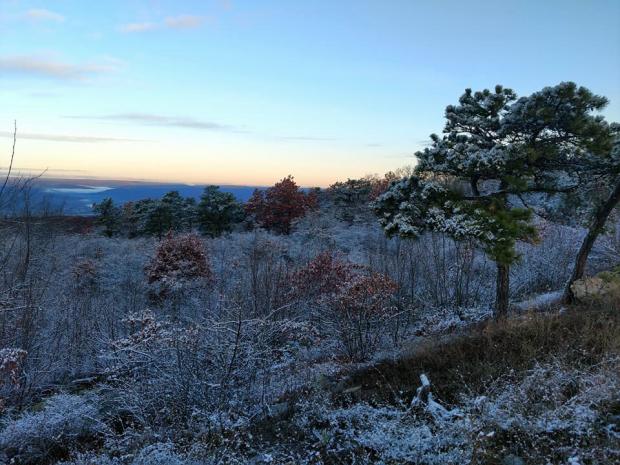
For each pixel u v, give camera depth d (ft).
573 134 30.04
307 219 116.98
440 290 46.93
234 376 22.76
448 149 32.78
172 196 148.36
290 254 79.46
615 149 31.40
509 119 30.91
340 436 17.90
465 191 34.81
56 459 20.45
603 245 50.52
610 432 13.97
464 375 21.03
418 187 34.96
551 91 28.99
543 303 38.09
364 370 25.91
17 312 33.99
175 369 22.49
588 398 15.70
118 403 24.66
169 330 25.41
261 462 16.66
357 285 35.14
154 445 17.98
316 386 22.44
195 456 17.04
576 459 12.65
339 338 35.32
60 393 30.32
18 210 34.45
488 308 42.37
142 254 83.46
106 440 20.08
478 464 13.62
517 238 31.53
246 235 102.17
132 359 24.95
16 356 19.19
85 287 63.52
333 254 65.92
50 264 56.59
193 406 21.31
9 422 23.30
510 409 16.15
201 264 60.64
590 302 30.94
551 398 16.57
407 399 20.59
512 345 23.61
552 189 32.55
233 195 139.64
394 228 34.99
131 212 155.84
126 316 35.14
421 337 33.71
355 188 146.41
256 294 39.58
